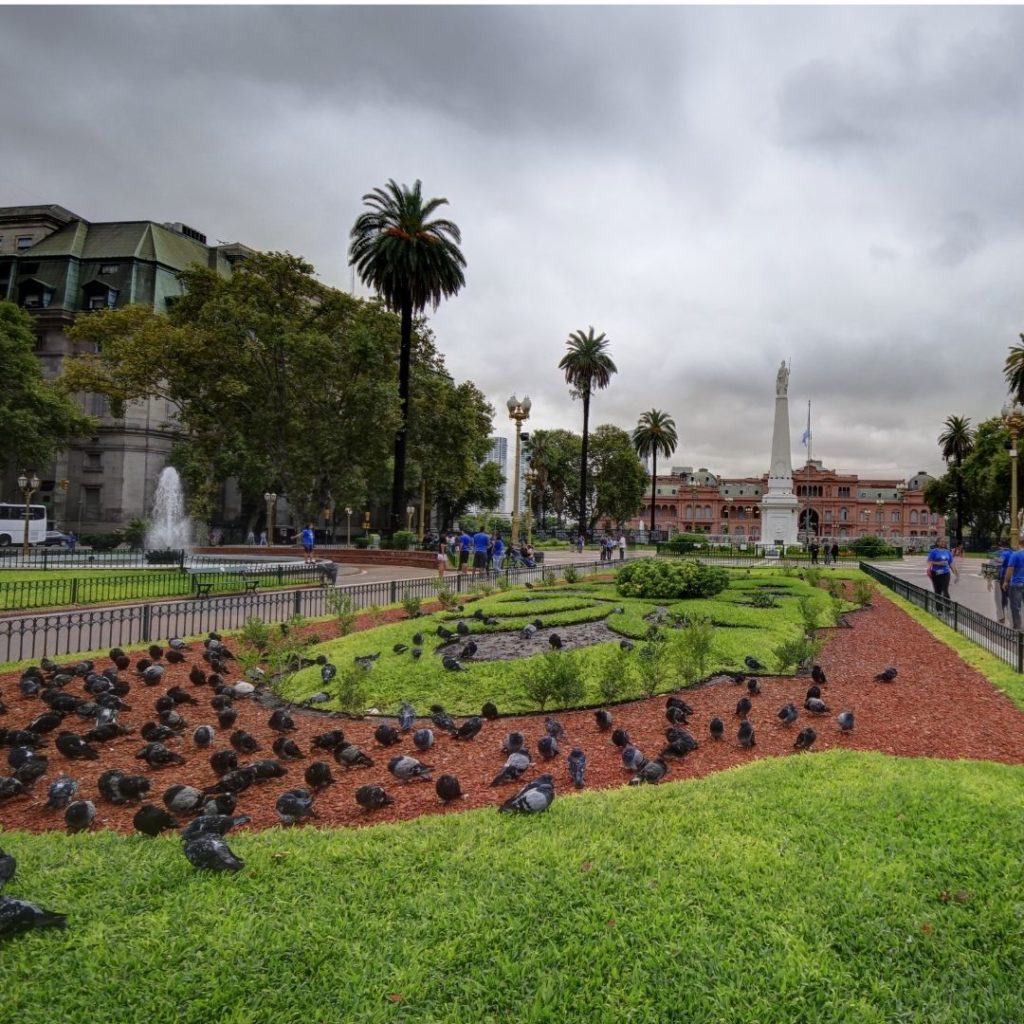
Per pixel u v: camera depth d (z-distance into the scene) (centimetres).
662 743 671
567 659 800
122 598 1725
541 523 8806
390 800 518
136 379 3888
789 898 352
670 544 5147
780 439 5253
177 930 324
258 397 3822
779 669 948
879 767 553
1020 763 611
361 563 3612
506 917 336
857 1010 282
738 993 289
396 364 3966
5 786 532
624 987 293
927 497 8444
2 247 6334
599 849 402
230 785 531
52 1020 270
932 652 1149
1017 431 3288
